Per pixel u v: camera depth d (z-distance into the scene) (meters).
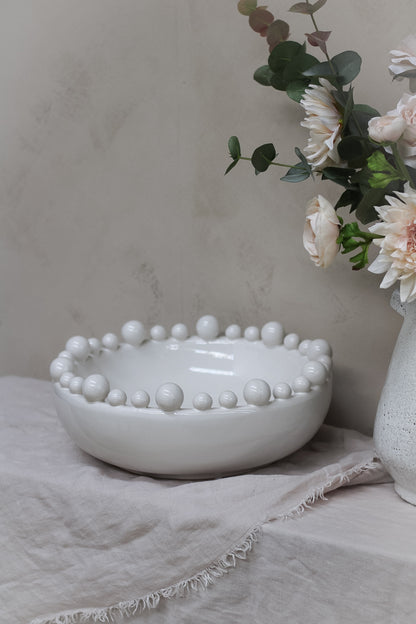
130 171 1.44
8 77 1.55
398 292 0.99
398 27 1.14
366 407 1.27
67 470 1.07
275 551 0.90
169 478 1.05
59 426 1.28
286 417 1.00
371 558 0.84
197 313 1.42
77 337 1.19
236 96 1.30
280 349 1.23
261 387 0.98
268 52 1.25
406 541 0.87
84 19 1.43
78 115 1.48
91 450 1.06
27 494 1.05
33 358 1.65
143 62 1.38
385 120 0.88
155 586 0.98
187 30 1.32
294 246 1.29
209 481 1.00
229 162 1.33
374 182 0.91
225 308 1.38
